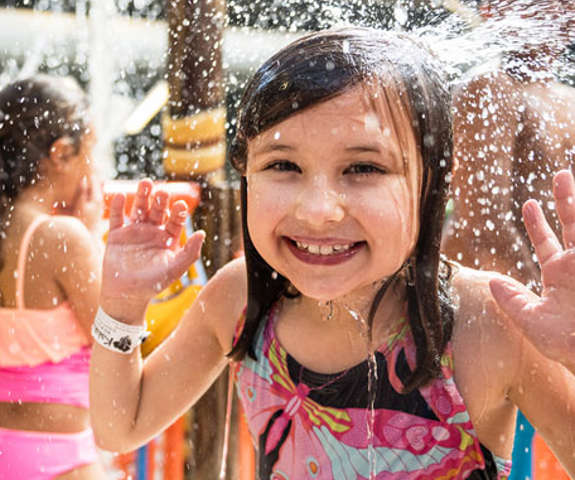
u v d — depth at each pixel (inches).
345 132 42.8
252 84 47.5
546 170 70.6
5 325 78.0
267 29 105.8
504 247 72.4
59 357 79.0
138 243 56.7
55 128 81.7
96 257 81.5
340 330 51.3
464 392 48.9
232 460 93.7
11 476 76.0
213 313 59.6
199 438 92.5
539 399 48.4
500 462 51.1
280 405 53.7
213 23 96.3
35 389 77.9
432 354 48.6
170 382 59.2
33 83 82.4
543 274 44.1
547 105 69.8
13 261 78.7
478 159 71.6
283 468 53.9
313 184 43.7
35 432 77.5
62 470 77.8
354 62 43.4
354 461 51.0
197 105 95.6
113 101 158.7
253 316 54.7
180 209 56.6
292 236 45.6
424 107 45.3
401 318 50.5
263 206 45.8
